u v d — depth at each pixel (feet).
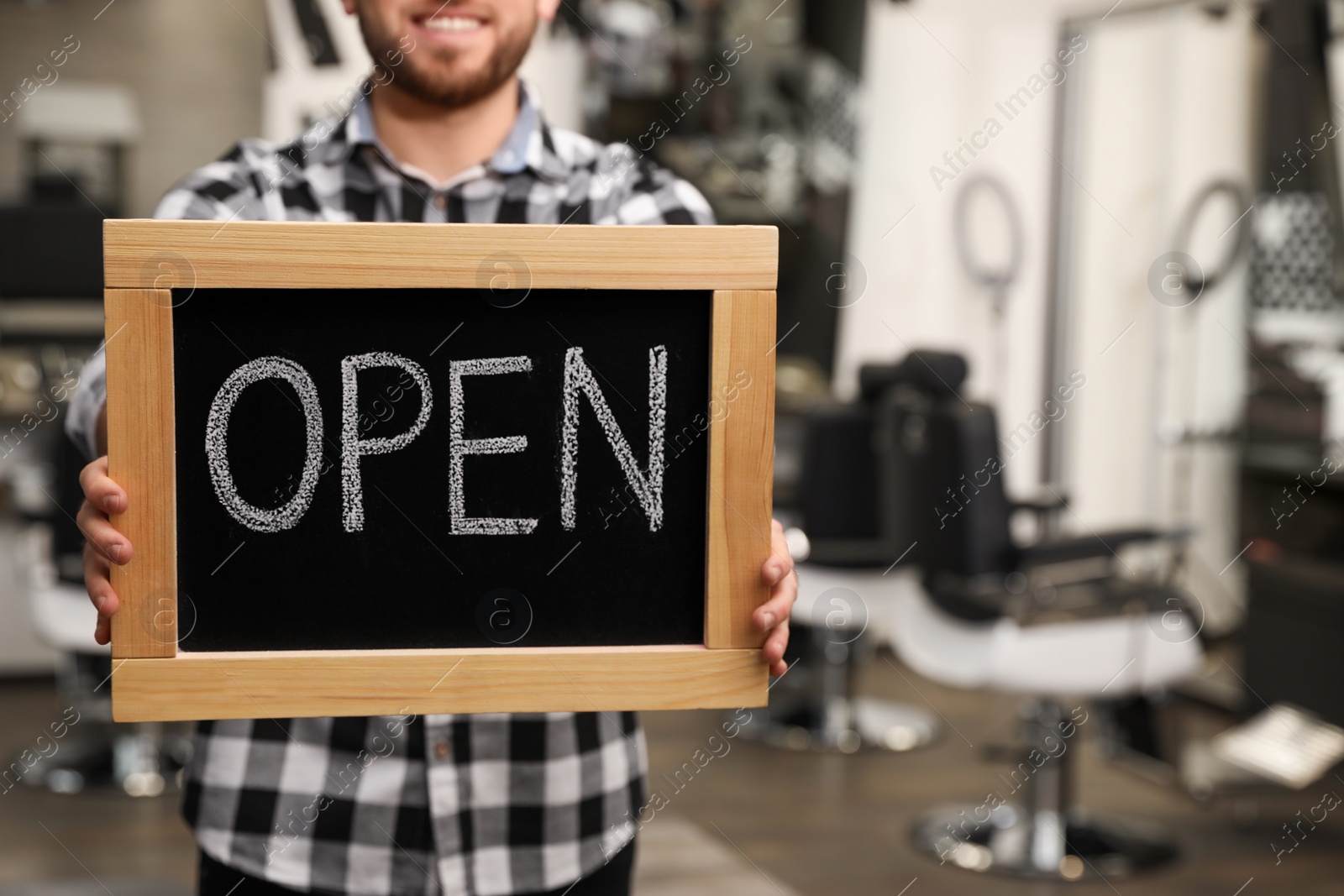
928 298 16.10
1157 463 14.21
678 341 3.22
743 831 10.27
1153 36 14.30
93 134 14.99
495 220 4.18
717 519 3.18
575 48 14.98
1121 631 9.33
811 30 15.90
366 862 3.92
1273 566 11.68
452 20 3.86
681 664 3.18
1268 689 11.71
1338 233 12.67
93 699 12.09
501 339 3.19
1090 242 15.07
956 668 9.62
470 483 3.19
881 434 12.67
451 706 3.12
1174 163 14.15
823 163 16.16
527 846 4.00
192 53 15.23
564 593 3.22
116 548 2.98
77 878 9.00
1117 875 9.59
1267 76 13.25
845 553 12.60
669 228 3.14
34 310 14.34
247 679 3.06
